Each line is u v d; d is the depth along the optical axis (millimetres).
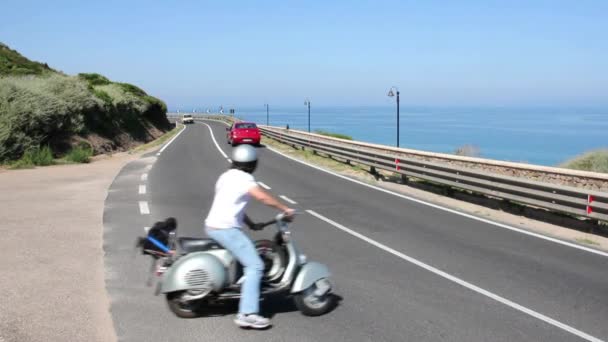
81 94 28734
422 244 8328
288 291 5375
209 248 5066
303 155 25266
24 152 20250
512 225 9844
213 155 24984
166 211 10789
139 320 5113
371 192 13914
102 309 5375
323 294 5297
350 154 19531
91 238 8336
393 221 10141
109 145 29141
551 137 148375
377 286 6254
